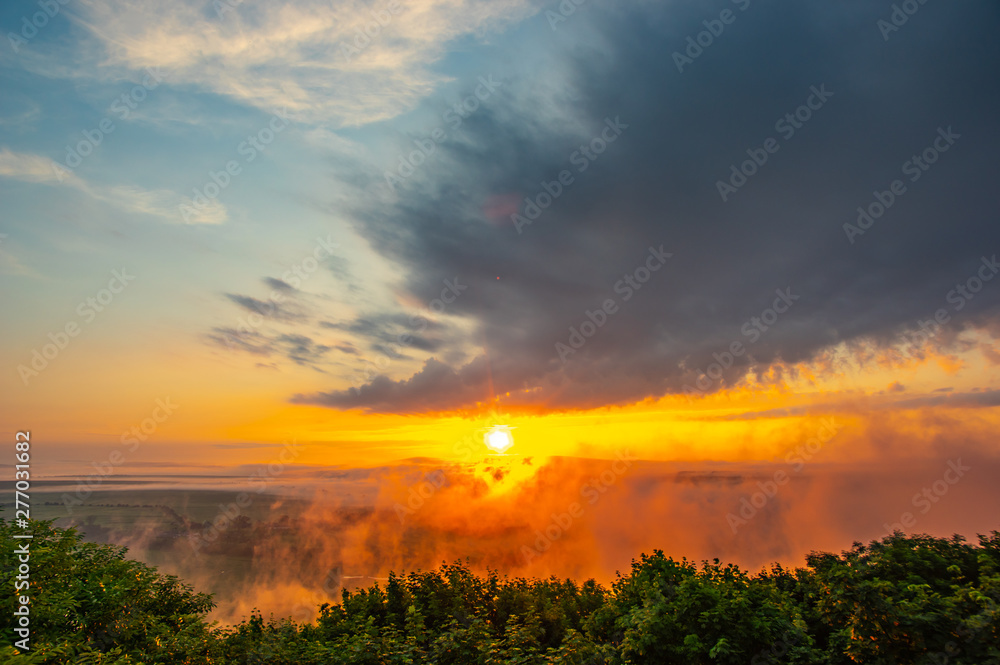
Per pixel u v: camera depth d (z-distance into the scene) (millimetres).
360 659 11836
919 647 10523
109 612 12758
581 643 12125
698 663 11391
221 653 12656
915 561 14180
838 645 11742
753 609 12375
